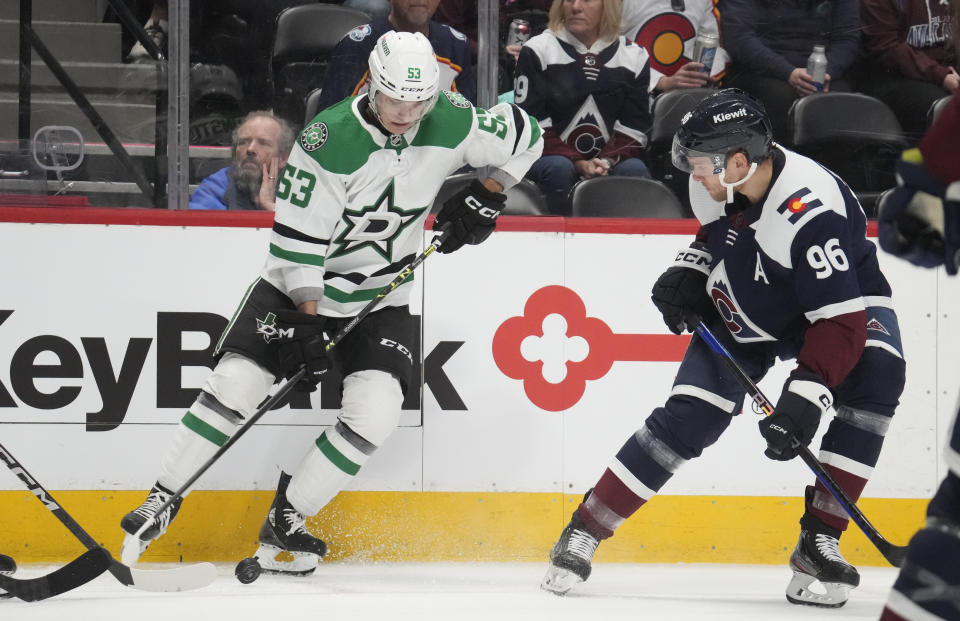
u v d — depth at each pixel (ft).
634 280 36.40
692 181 29.71
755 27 38.93
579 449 36.17
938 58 39.22
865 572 35.81
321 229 29.81
